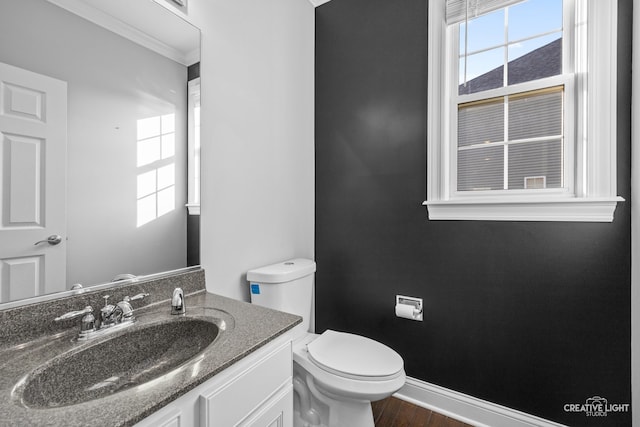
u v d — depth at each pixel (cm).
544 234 137
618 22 123
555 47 139
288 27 182
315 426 136
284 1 179
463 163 159
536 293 139
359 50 188
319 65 206
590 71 126
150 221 111
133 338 87
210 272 134
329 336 154
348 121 192
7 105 77
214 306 109
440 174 158
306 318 170
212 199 134
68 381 72
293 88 187
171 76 117
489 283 149
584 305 130
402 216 172
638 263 116
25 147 81
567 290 133
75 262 91
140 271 108
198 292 125
